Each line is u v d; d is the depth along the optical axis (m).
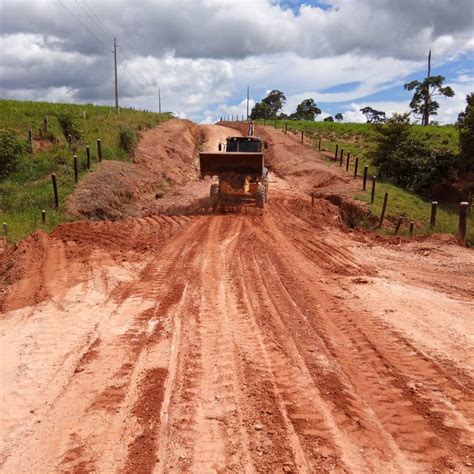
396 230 16.27
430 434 4.43
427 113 56.00
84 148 22.38
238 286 9.09
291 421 4.66
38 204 16.36
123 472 4.00
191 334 6.88
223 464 4.05
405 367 5.85
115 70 36.50
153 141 29.20
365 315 7.66
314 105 93.19
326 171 26.88
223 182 18.53
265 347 6.40
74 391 5.45
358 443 4.30
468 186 23.94
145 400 5.12
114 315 7.78
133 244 12.91
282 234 14.45
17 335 7.13
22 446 4.50
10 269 10.59
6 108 27.66
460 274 10.59
